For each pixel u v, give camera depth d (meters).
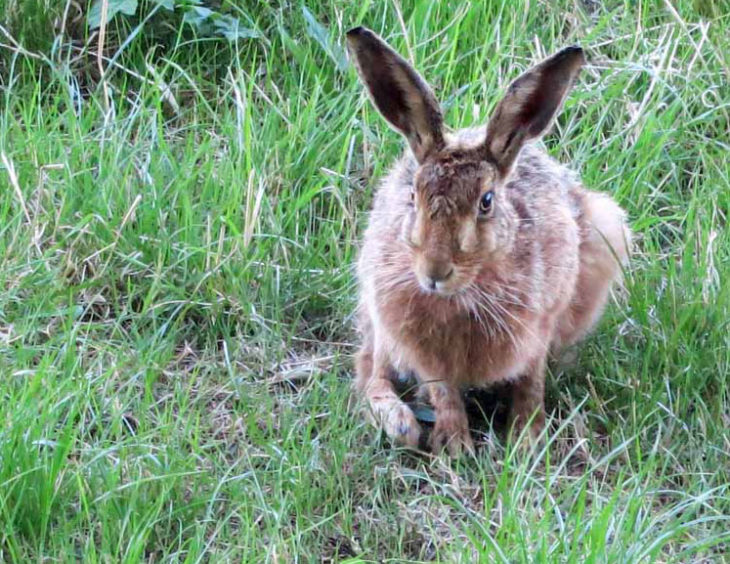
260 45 12.54
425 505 9.12
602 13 13.26
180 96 12.30
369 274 9.77
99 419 9.27
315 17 12.77
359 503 9.06
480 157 9.02
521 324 9.51
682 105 12.29
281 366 10.38
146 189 11.15
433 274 8.79
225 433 9.60
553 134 12.23
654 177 11.98
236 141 11.56
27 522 8.41
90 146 11.42
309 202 11.43
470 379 9.77
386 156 11.65
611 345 10.53
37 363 9.95
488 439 9.71
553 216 9.73
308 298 10.88
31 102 11.60
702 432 9.67
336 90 12.20
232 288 10.62
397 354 9.85
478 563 8.24
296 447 9.31
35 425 8.77
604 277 10.54
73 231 10.73
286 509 8.76
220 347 10.47
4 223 10.74
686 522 8.70
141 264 10.64
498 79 12.28
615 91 12.30
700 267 10.85
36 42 12.40
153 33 12.52
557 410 10.16
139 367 9.84
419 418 10.18
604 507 8.64
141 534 8.12
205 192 11.20
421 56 12.34
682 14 13.20
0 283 10.30
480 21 12.73
